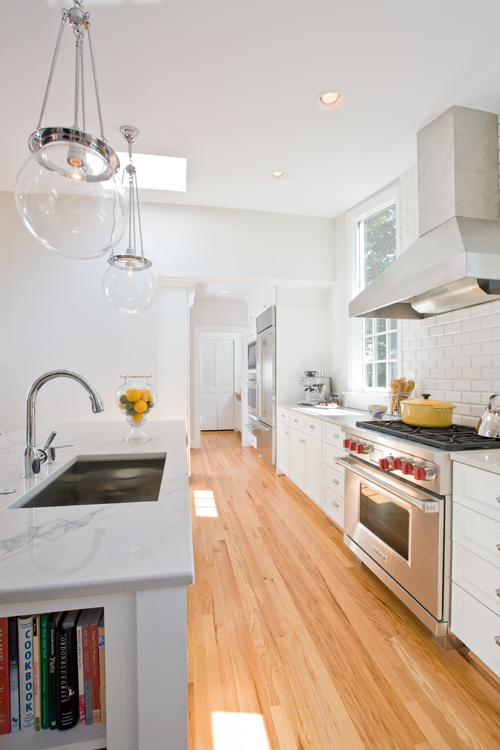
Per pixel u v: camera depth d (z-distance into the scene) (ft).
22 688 2.23
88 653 2.26
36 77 6.05
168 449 5.31
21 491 3.52
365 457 7.00
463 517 4.81
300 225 12.30
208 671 4.75
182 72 5.97
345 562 7.43
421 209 7.36
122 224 3.78
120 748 2.07
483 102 6.65
